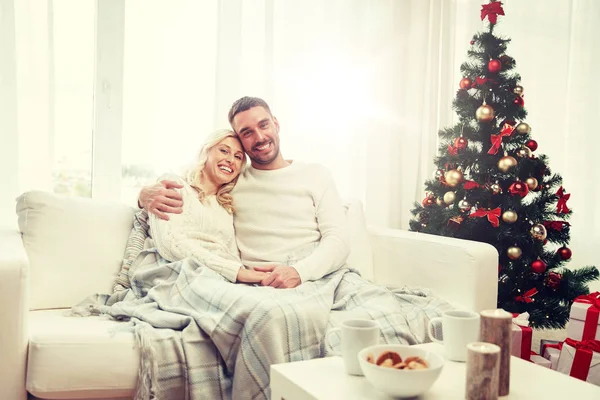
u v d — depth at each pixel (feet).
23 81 7.27
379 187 9.62
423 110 10.14
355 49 9.38
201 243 6.18
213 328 4.76
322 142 9.18
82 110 7.75
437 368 3.05
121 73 7.93
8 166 7.06
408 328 5.27
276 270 5.89
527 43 11.25
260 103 6.85
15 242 5.36
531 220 7.77
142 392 4.40
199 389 4.65
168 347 4.64
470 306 5.88
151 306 5.32
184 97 8.22
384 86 9.64
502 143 7.91
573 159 11.60
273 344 4.65
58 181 7.66
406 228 10.00
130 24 7.97
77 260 6.02
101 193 7.88
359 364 3.45
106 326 4.83
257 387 4.58
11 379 4.25
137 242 6.28
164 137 8.14
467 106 8.15
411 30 9.95
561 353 6.07
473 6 10.55
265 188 6.75
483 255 5.91
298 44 8.92
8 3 7.05
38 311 5.70
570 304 7.73
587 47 11.59
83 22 7.71
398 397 3.09
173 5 8.16
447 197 7.99
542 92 11.34
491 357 2.88
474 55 8.27
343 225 6.67
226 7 8.41
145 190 6.35
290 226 6.59
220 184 6.69
